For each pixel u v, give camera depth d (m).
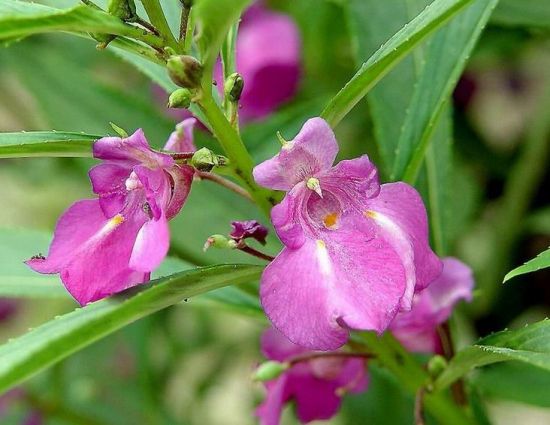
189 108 0.33
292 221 0.30
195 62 0.30
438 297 0.34
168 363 0.55
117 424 0.50
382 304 0.30
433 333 0.35
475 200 0.50
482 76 0.52
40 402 0.48
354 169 0.31
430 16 0.30
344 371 0.36
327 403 0.36
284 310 0.30
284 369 0.35
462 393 0.36
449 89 0.34
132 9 0.30
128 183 0.30
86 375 0.53
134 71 0.56
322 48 0.51
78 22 0.29
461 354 0.32
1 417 0.48
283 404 0.36
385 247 0.30
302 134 0.30
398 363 0.34
